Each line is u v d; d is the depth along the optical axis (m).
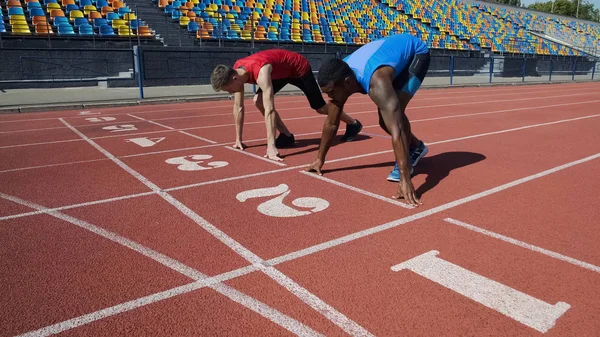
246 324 2.29
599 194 4.43
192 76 16.33
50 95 13.38
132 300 2.52
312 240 3.31
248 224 3.62
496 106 12.88
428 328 2.26
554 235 3.40
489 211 3.92
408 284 2.68
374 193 4.42
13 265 2.93
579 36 41.16
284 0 24.28
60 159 5.92
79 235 3.41
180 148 6.61
